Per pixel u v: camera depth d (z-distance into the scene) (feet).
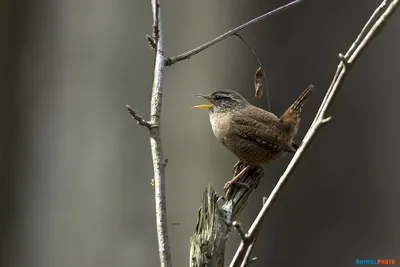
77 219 35.32
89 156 35.24
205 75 36.01
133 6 34.83
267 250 34.76
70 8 35.22
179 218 36.47
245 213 34.94
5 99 35.60
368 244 34.50
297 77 33.86
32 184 35.76
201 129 36.50
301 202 34.68
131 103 34.91
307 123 33.94
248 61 34.83
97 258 35.14
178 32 36.04
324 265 34.40
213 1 35.29
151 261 34.73
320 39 33.65
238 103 31.76
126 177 35.04
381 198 34.42
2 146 35.58
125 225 35.01
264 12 34.30
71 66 35.40
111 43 35.06
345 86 34.71
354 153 34.55
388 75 34.63
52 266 35.47
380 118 34.60
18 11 35.32
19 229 35.88
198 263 18.31
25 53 35.63
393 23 34.45
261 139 29.81
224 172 36.27
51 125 35.50
